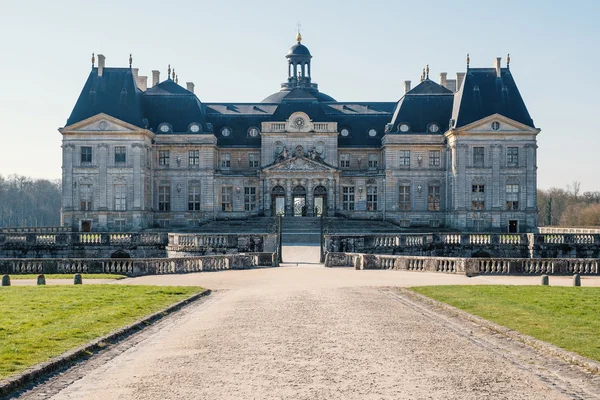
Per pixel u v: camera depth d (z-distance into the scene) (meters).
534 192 107.81
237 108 121.69
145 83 121.94
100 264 50.72
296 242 89.94
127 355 21.72
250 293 37.62
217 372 19.25
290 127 113.19
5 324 25.53
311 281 45.00
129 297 34.19
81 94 110.31
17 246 74.94
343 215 112.06
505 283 44.12
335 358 20.83
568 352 21.08
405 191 112.94
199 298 35.69
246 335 24.45
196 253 69.81
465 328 25.97
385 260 56.06
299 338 23.83
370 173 113.88
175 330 25.91
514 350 22.12
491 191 107.69
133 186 106.69
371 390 17.41
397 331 25.20
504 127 107.56
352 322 27.14
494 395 17.11
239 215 113.00
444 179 112.75
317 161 111.31
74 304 31.16
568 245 74.94
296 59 133.25
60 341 22.66
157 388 17.73
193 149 112.56
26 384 18.11
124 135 106.69
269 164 111.81
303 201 115.25
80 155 107.06
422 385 17.89
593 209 167.12
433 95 115.50
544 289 38.38
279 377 18.66
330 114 119.88
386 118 119.50
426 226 112.50
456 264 51.06
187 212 112.12
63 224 106.69
